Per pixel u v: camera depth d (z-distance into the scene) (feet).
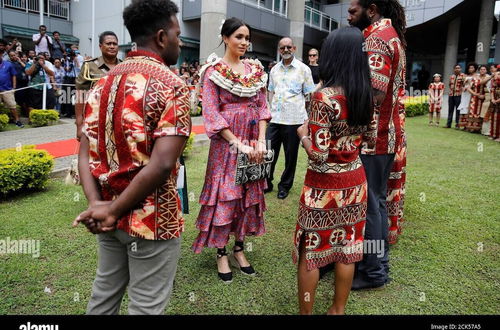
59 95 34.35
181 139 4.83
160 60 5.16
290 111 15.17
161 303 5.37
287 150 15.47
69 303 8.19
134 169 4.87
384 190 9.18
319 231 7.16
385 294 8.91
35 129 28.68
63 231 11.63
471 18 77.82
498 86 30.30
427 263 10.30
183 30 55.11
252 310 8.20
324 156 6.74
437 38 85.61
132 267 5.27
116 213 4.78
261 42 65.10
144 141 4.83
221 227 9.36
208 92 9.24
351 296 8.81
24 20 55.31
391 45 8.16
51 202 14.03
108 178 5.01
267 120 9.95
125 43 52.11
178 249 5.44
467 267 10.11
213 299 8.59
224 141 9.34
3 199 14.20
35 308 8.00
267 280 9.44
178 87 4.86
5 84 29.45
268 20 59.98
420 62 107.96
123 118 4.81
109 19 53.88
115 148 4.97
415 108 50.72
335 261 7.46
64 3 59.47
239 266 9.88
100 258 5.53
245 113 9.49
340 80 6.73
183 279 9.40
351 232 7.34
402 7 9.08
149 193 4.77
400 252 10.94
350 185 7.16
